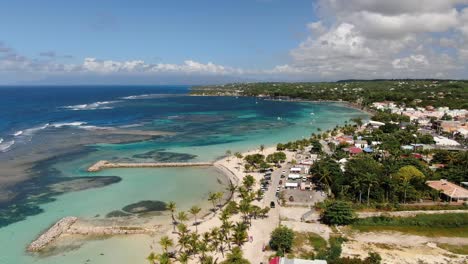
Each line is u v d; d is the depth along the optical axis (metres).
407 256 69.25
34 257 69.19
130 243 74.69
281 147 158.75
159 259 61.91
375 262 63.81
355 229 80.69
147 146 168.25
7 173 121.88
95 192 106.00
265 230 79.75
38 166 131.25
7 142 170.62
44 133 197.88
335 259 63.94
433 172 113.50
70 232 78.75
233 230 75.25
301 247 72.31
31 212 90.44
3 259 68.31
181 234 74.19
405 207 89.00
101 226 82.31
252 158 130.38
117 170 129.50
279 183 112.44
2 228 81.31
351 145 160.00
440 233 79.44
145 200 100.19
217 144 174.50
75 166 132.62
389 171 107.56
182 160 142.75
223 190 109.00
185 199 101.31
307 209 91.06
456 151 142.75
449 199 93.94
